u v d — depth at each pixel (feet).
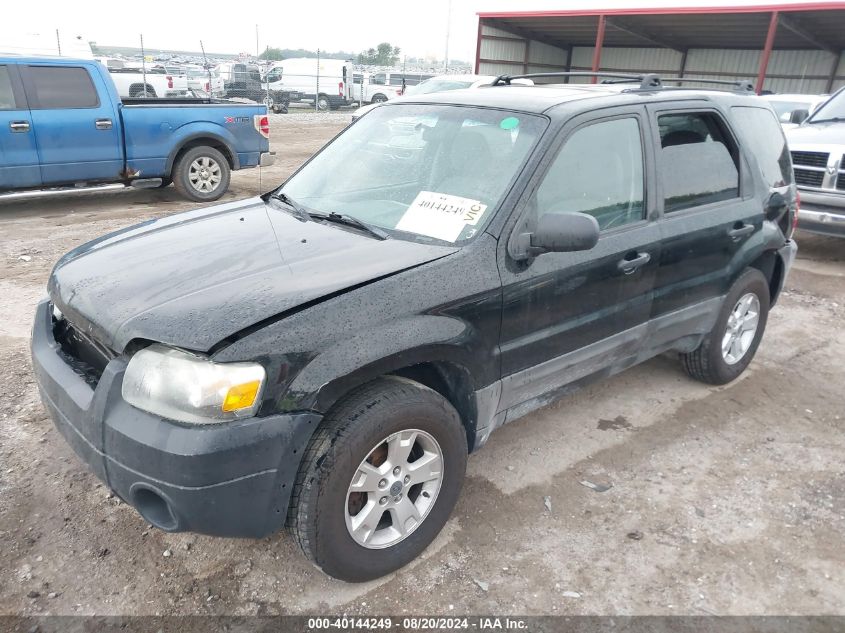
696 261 12.69
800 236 29.86
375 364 8.23
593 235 9.02
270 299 8.18
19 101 26.71
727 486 11.64
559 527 10.43
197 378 7.45
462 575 9.39
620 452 12.54
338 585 9.16
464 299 9.11
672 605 9.01
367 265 9.02
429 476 9.29
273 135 61.46
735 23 74.69
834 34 73.61
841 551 10.14
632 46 95.55
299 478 8.08
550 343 10.50
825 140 24.67
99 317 8.51
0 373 14.40
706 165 13.03
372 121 13.03
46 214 29.66
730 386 15.40
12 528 9.91
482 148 10.75
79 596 8.80
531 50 97.30
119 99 29.53
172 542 9.80
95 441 8.02
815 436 13.37
